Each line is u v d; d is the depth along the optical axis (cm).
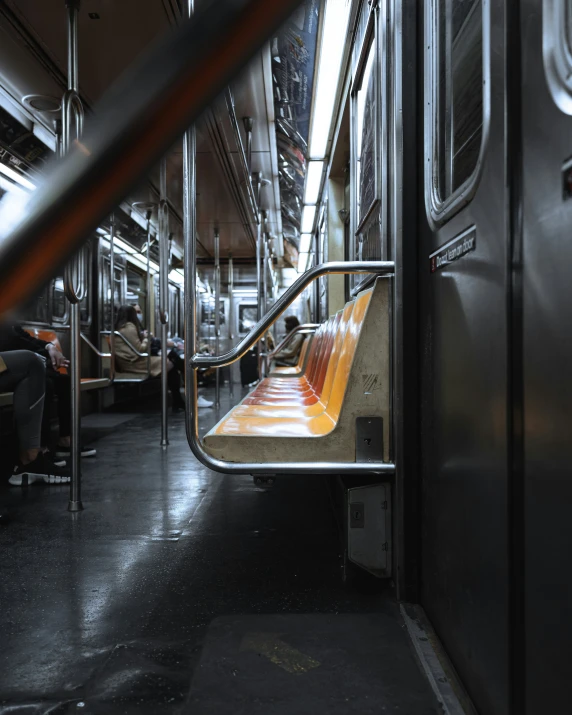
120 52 386
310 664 151
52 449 470
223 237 934
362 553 198
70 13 302
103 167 29
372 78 294
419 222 192
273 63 467
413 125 193
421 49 189
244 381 1298
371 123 299
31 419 360
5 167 463
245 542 251
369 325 199
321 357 390
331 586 203
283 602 190
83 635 168
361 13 326
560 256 89
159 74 30
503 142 113
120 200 30
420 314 190
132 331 829
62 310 638
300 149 629
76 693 139
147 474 390
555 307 91
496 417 117
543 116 95
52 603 190
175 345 842
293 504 313
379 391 198
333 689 140
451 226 154
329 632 168
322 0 346
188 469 407
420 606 186
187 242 204
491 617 120
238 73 32
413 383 193
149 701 135
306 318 1265
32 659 155
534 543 100
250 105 547
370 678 144
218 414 758
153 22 352
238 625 173
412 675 145
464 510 140
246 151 591
